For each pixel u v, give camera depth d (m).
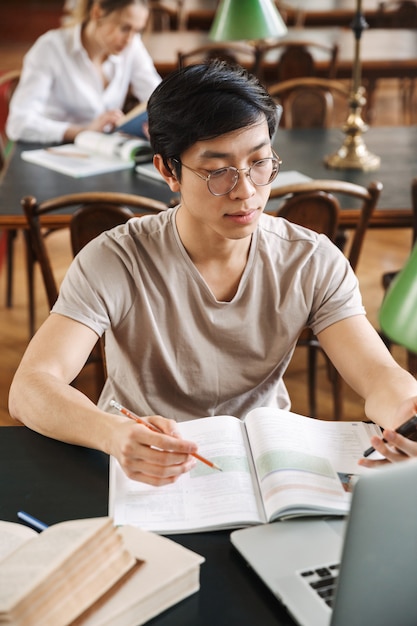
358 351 1.45
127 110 3.83
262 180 1.30
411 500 0.84
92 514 1.15
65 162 2.90
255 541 1.07
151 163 2.91
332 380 2.53
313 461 1.21
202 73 1.25
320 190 2.19
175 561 0.99
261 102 1.25
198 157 1.28
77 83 3.37
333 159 2.90
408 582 0.88
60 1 9.84
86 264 1.44
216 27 3.18
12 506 1.17
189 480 1.19
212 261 1.44
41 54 3.32
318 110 3.60
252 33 3.11
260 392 1.54
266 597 1.00
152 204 2.10
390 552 0.86
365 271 3.78
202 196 1.30
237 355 1.50
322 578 1.00
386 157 3.02
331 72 4.41
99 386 2.36
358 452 1.26
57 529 0.95
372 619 0.89
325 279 1.50
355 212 2.47
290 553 1.05
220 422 1.31
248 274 1.46
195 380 1.50
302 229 1.53
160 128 1.29
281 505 1.10
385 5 5.63
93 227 2.16
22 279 3.72
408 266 0.86
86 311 1.42
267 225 1.51
